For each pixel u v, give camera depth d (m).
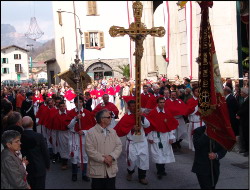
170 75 10.80
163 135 6.21
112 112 8.26
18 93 11.63
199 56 4.84
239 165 6.38
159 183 5.64
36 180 4.81
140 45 5.83
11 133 4.35
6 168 4.21
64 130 6.92
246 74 8.98
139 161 5.87
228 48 8.78
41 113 8.59
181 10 8.31
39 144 4.87
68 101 13.99
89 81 6.95
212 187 4.62
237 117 7.48
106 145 4.66
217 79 4.83
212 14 8.54
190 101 7.92
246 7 8.52
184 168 6.50
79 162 6.40
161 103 6.31
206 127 4.64
